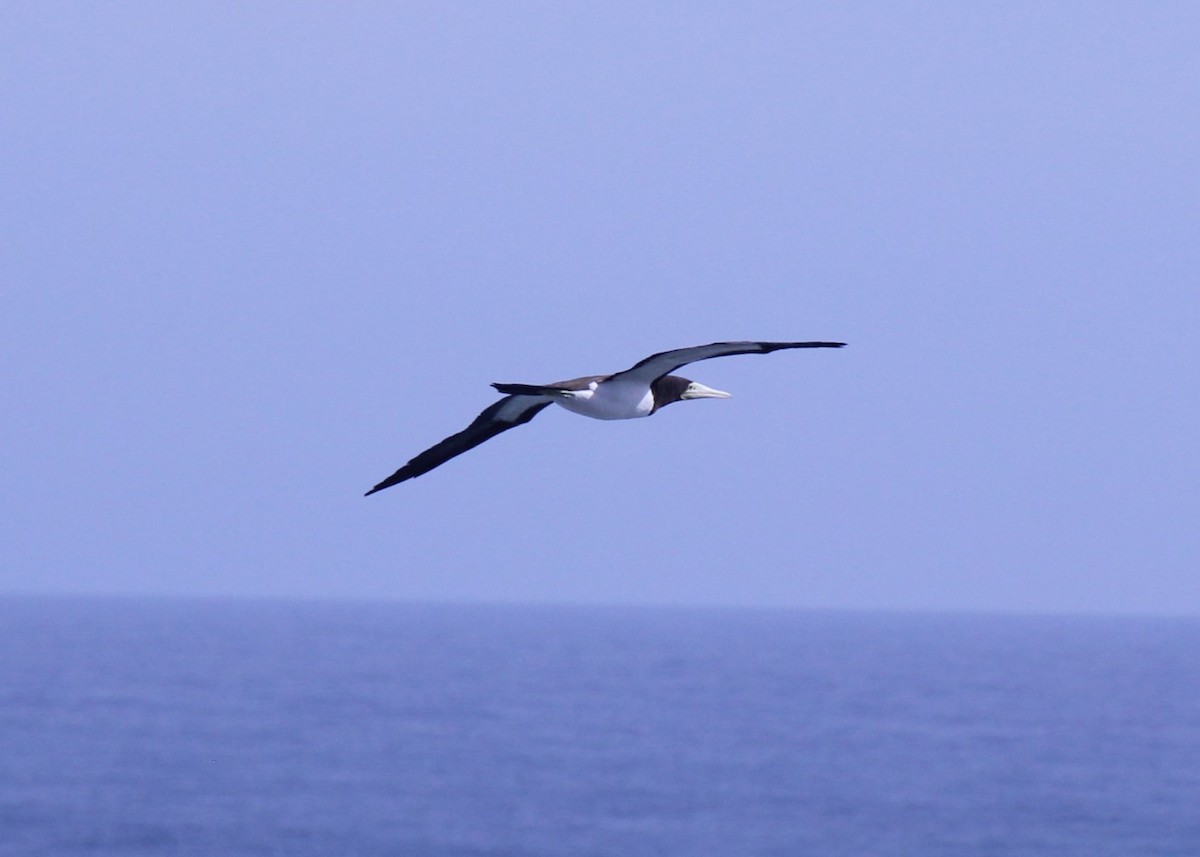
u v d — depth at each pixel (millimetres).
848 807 61344
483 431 15453
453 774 69812
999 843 53719
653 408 16000
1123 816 59719
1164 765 75750
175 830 54375
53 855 49719
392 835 53906
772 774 70875
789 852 51562
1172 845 53562
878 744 83688
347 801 61562
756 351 12836
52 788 64250
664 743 82875
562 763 74000
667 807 60781
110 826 55188
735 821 57656
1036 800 63656
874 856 51000
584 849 51562
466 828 55469
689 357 13258
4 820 56156
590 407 13945
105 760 73312
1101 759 78125
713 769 72375
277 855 50031
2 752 75750
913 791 66000
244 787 65188
